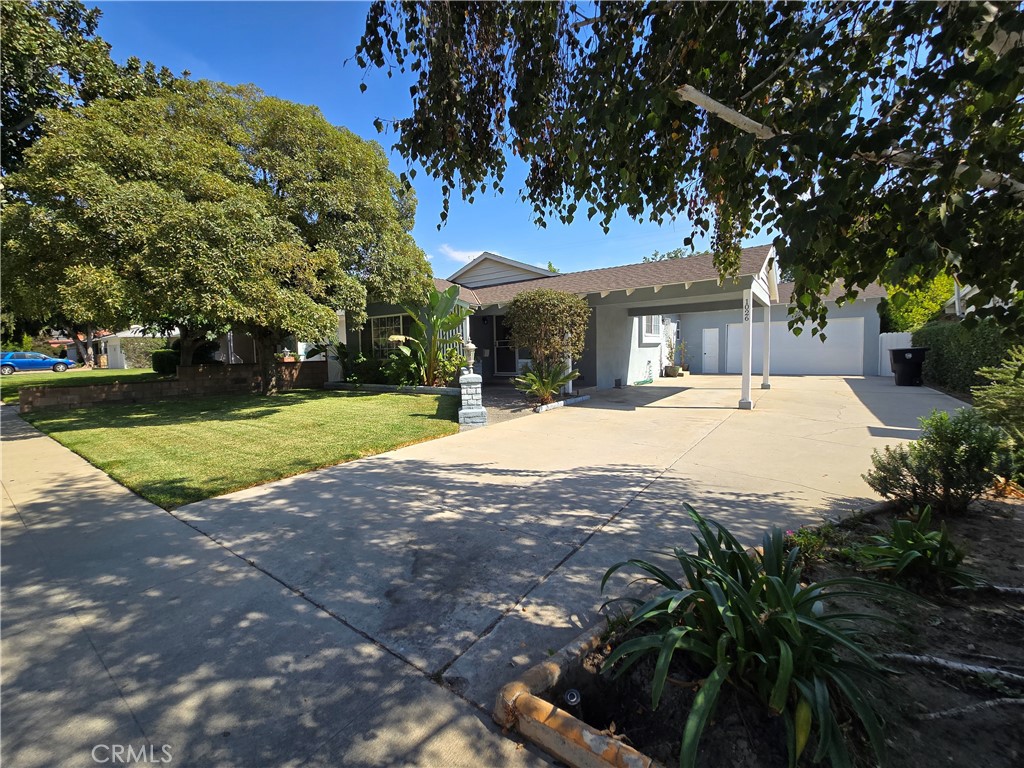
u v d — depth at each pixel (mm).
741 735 1698
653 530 3645
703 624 2016
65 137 7668
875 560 2820
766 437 6926
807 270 2031
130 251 7973
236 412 10305
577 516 3992
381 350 15938
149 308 8039
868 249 1994
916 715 1812
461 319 12992
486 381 15625
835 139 1632
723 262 3773
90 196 7426
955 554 2627
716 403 10641
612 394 12562
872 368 17000
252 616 2643
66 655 2316
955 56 1620
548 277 16609
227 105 10688
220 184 8961
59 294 8039
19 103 9102
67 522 4086
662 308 13820
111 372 26375
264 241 9203
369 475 5379
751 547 3102
